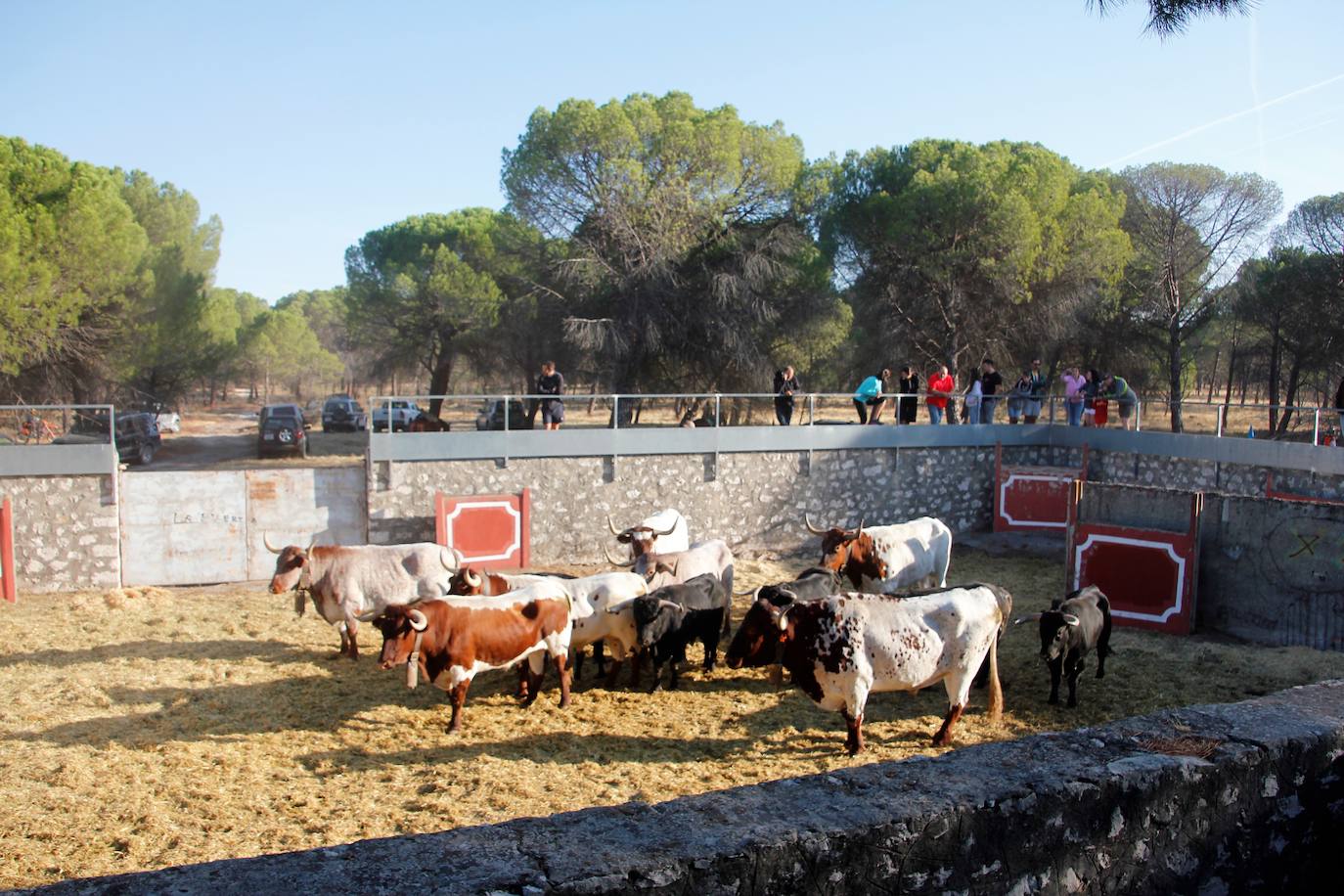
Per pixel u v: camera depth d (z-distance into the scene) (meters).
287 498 16.75
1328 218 29.89
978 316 30.75
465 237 36.00
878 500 20.06
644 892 3.02
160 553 16.14
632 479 18.22
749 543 19.16
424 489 16.94
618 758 9.12
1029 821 3.68
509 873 2.96
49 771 8.61
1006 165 29.44
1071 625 10.29
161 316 30.62
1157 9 6.72
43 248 24.53
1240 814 4.14
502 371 34.59
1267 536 13.18
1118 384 20.17
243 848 7.19
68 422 21.08
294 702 10.59
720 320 27.47
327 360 65.69
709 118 27.59
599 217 27.06
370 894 2.82
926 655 9.10
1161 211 33.44
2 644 12.58
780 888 3.23
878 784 3.70
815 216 31.03
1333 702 4.72
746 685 11.37
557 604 10.38
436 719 10.16
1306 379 33.03
